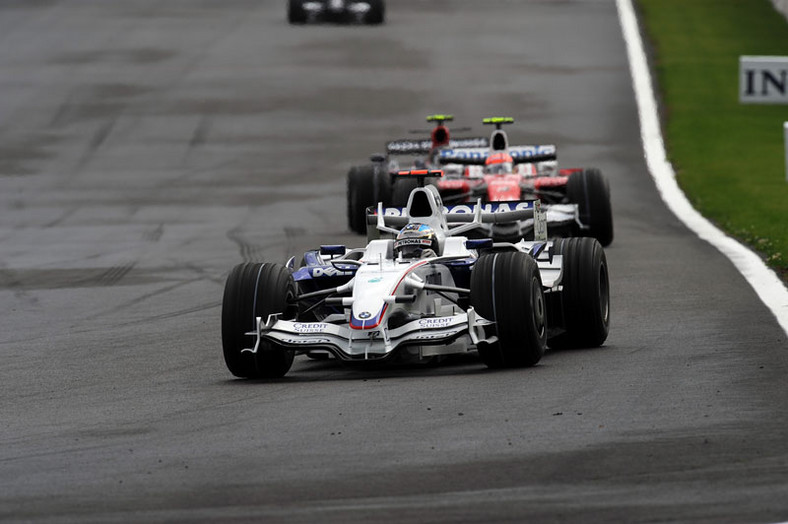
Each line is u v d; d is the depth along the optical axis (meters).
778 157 103.31
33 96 141.25
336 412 32.03
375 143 119.38
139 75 150.38
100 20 186.00
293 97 138.62
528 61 154.00
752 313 46.06
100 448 29.45
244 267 38.44
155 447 29.25
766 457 25.86
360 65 153.38
